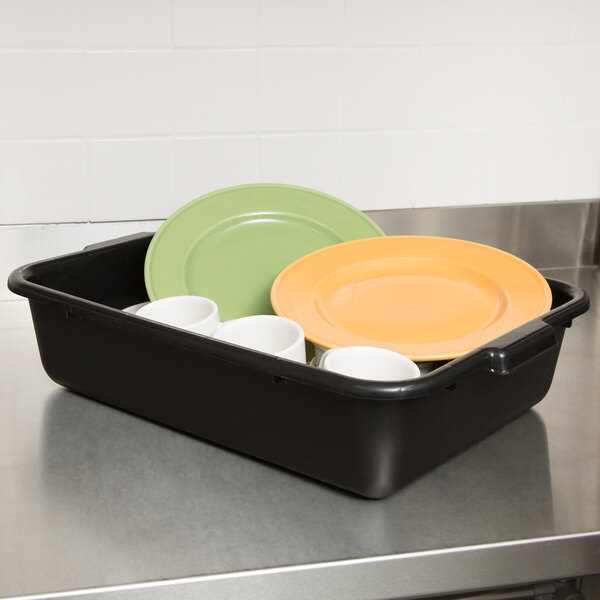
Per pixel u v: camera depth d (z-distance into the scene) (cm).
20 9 112
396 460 70
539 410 92
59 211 122
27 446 83
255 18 119
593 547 71
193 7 117
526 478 78
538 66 130
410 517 72
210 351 74
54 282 97
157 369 81
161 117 121
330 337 84
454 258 100
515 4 126
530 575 70
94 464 80
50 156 119
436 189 133
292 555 67
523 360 72
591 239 141
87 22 114
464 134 131
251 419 75
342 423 69
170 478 78
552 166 136
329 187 129
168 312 92
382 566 67
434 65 127
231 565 66
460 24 126
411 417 69
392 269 100
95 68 117
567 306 81
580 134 135
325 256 99
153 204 125
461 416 75
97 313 81
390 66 125
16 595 63
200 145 123
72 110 118
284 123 125
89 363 87
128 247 106
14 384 98
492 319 89
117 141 121
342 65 124
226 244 106
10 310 121
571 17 129
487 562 69
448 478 78
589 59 131
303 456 73
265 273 107
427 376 66
